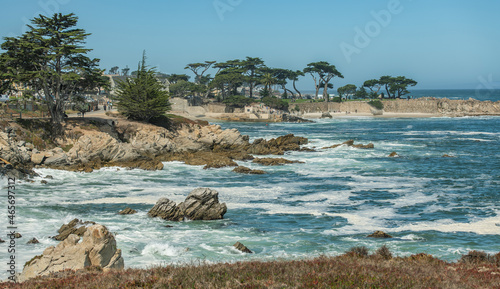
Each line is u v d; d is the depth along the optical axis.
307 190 48.50
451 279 16.44
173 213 35.84
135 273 16.95
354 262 18.45
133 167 61.06
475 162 69.69
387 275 16.11
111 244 21.36
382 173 59.84
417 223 35.47
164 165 64.94
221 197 44.72
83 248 20.55
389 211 39.44
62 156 58.34
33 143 61.91
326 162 69.81
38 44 71.19
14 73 68.25
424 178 56.12
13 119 66.19
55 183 50.22
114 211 38.22
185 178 55.41
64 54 71.69
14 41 68.44
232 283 15.06
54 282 16.16
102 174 56.69
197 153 72.50
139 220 35.41
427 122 176.38
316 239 30.91
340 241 30.45
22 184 48.44
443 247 28.98
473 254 22.30
